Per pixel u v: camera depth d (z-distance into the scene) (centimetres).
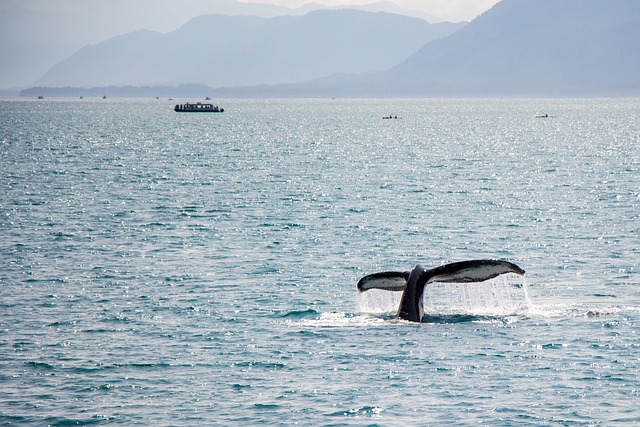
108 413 8319
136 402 8588
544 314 11538
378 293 12712
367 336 10588
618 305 12125
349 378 9169
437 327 10894
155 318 11725
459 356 9769
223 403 8550
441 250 16750
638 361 9519
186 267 15275
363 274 14612
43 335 10881
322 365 9581
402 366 9488
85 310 12194
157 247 17312
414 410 8312
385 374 9256
